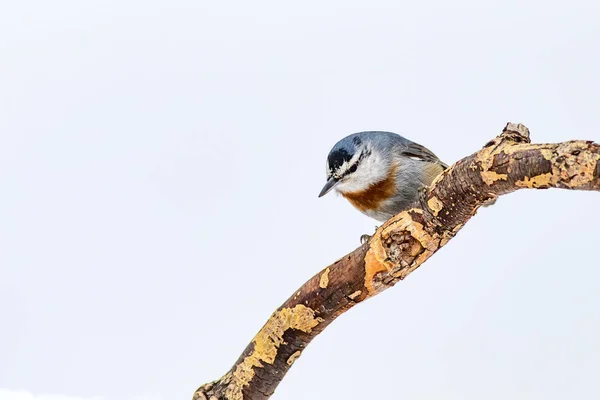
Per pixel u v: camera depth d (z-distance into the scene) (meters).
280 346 7.04
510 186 5.76
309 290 6.81
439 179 6.20
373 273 6.53
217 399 7.34
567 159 5.31
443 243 6.51
